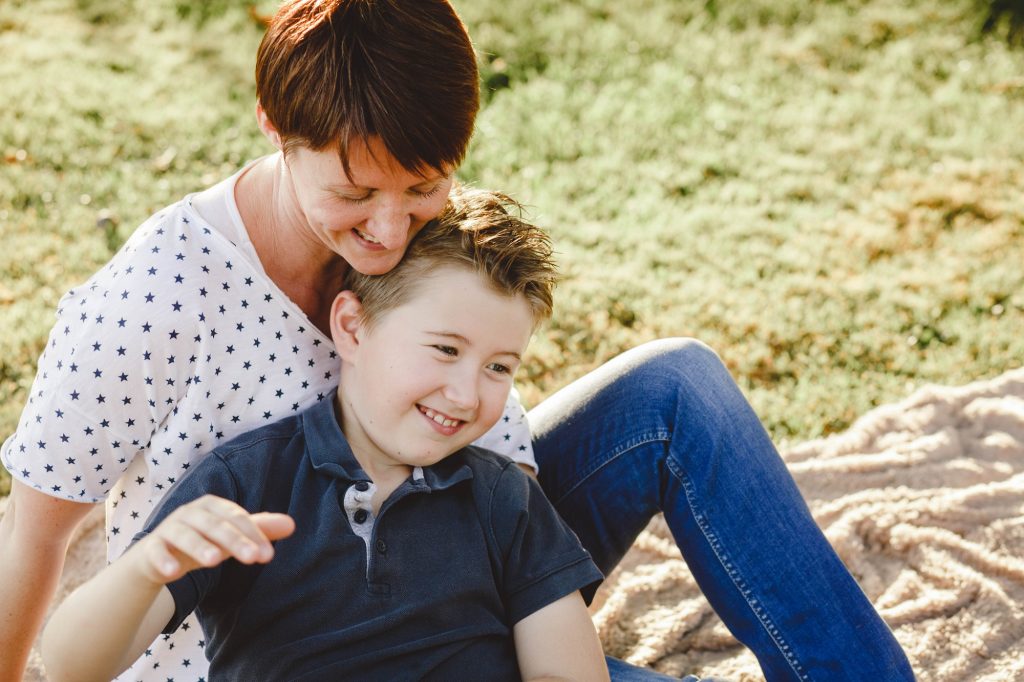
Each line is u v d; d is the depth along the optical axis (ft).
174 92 16.25
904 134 15.88
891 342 11.69
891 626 7.88
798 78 17.42
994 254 13.15
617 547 6.53
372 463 5.38
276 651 4.89
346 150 4.53
